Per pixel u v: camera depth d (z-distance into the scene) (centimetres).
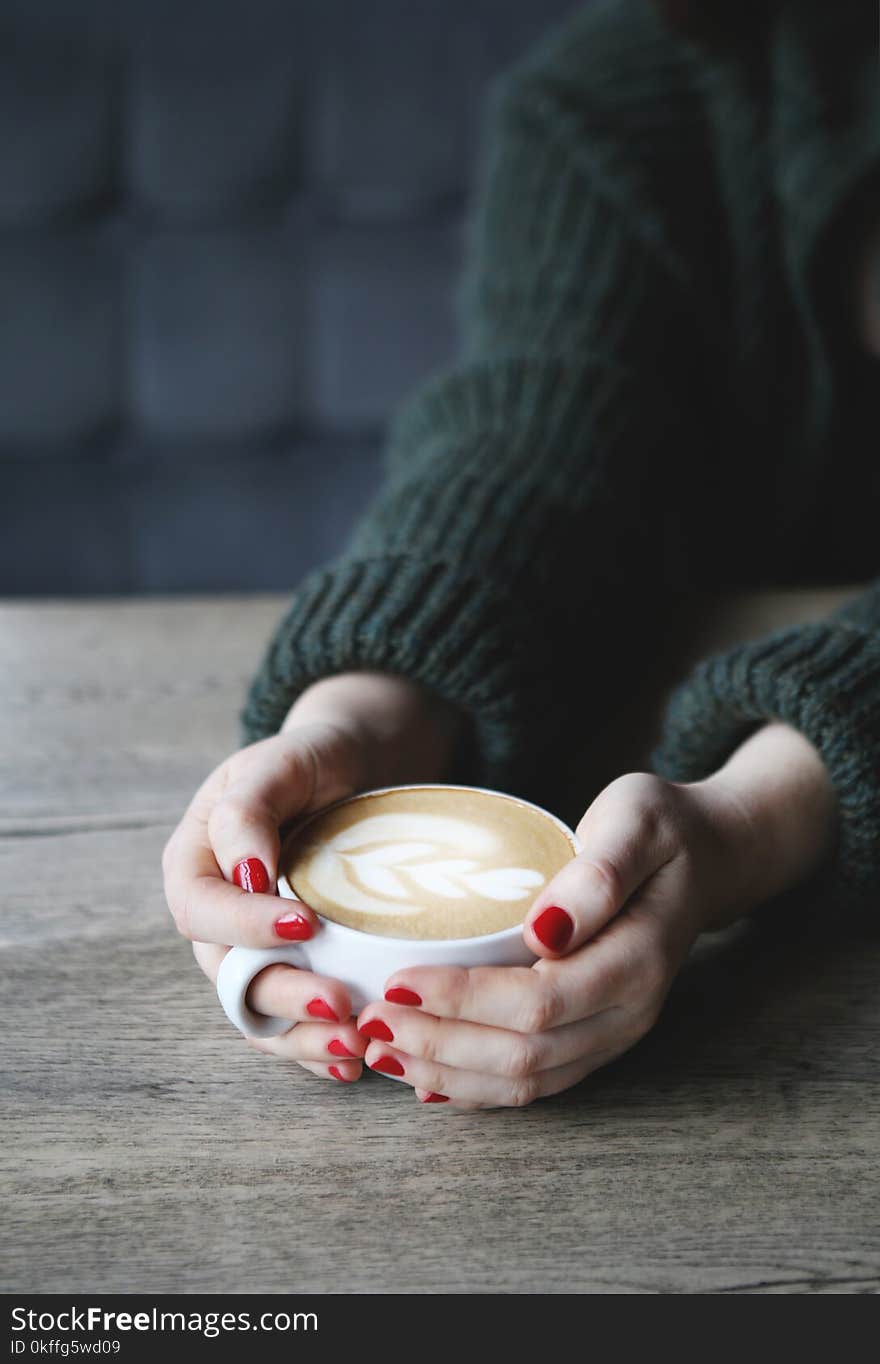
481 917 67
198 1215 64
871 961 76
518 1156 66
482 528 92
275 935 66
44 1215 64
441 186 205
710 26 111
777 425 125
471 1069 66
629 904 69
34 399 210
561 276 115
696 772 82
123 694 99
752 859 73
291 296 209
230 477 220
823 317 113
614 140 116
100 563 223
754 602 109
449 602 83
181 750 93
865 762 75
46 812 86
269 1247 63
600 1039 67
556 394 105
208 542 223
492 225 123
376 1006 66
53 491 219
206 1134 67
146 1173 66
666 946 68
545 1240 63
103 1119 68
